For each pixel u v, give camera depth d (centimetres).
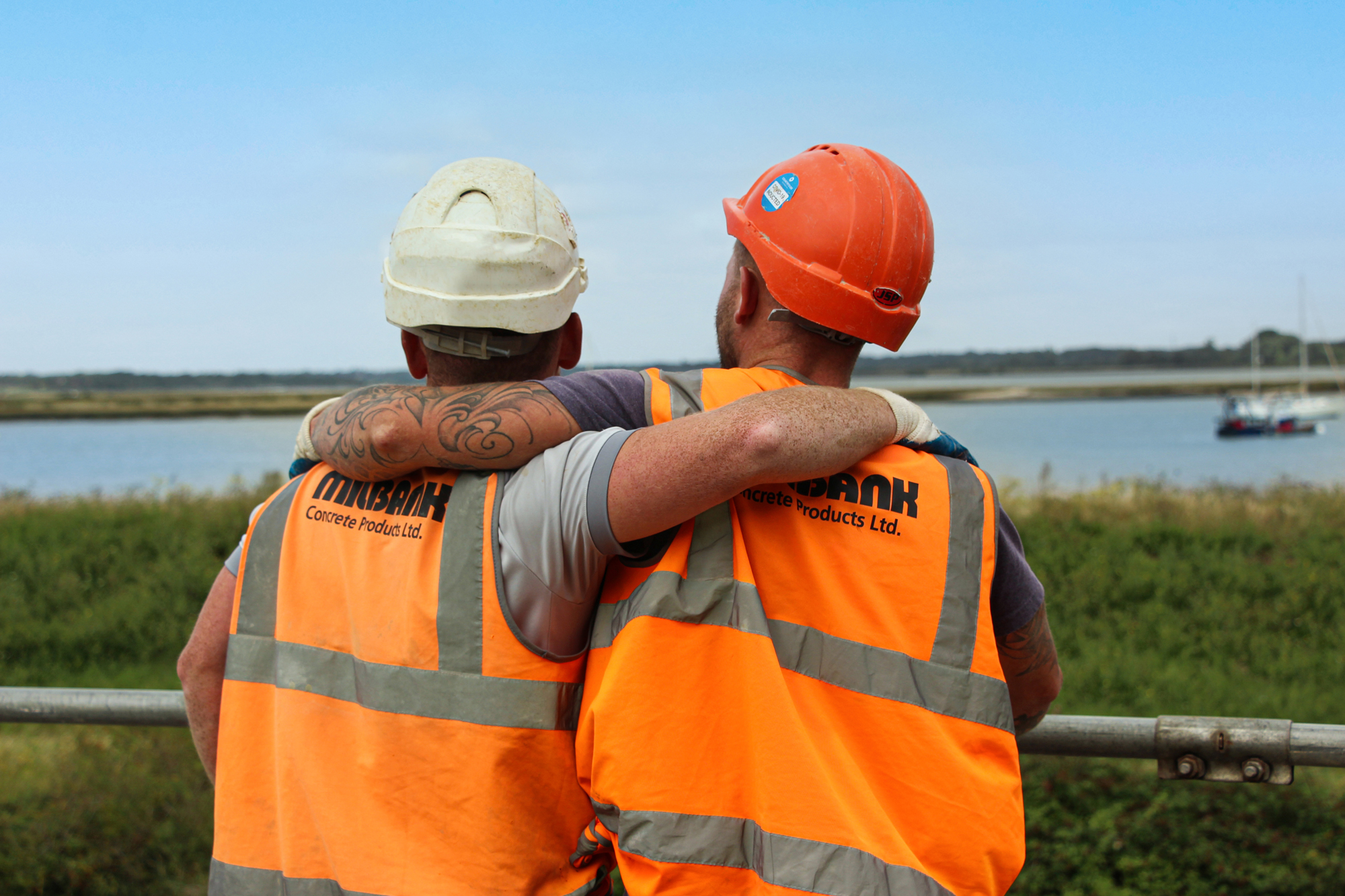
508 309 134
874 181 140
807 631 126
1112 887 433
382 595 133
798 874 114
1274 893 425
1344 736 166
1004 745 128
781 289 139
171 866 461
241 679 145
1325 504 1634
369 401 135
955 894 123
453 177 139
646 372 142
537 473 127
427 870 127
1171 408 18575
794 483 131
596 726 121
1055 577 1141
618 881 336
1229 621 954
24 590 1046
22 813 477
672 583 123
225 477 5212
